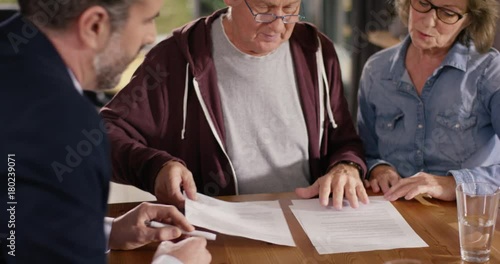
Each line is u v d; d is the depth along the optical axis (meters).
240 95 1.94
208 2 4.98
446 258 1.40
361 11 3.90
